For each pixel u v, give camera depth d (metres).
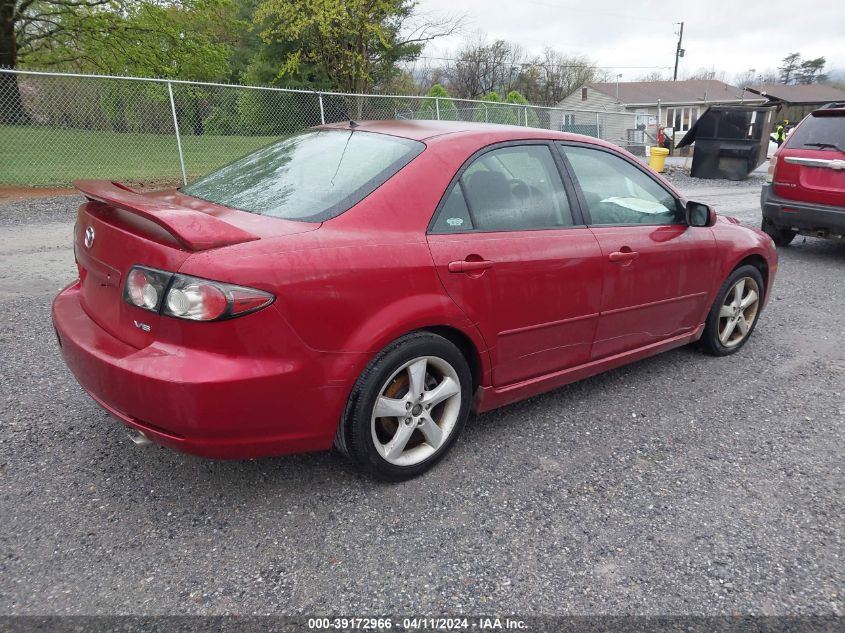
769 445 3.44
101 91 14.05
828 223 7.52
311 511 2.69
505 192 3.15
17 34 22.14
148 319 2.35
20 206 10.06
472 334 2.95
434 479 2.98
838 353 4.89
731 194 15.06
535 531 2.63
